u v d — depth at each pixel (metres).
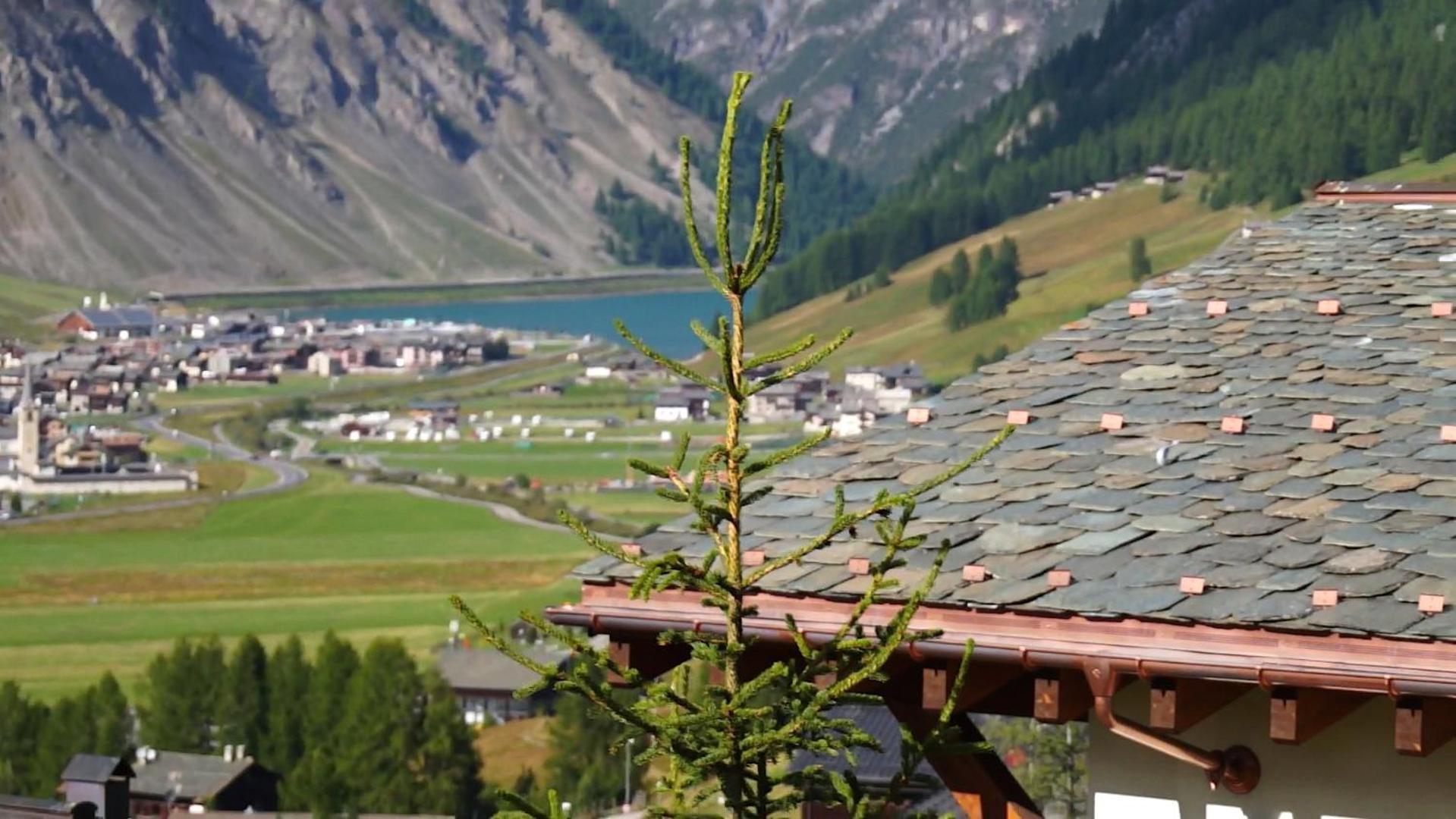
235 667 125.88
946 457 12.41
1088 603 10.44
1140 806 11.55
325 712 122.94
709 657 10.04
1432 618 9.70
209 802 115.31
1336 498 11.03
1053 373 13.43
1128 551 10.87
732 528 10.02
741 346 9.93
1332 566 10.30
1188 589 10.33
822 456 12.73
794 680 9.89
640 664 11.85
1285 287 14.29
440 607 181.50
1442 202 15.60
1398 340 13.10
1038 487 11.77
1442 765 10.80
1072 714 11.16
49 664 162.25
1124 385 13.07
